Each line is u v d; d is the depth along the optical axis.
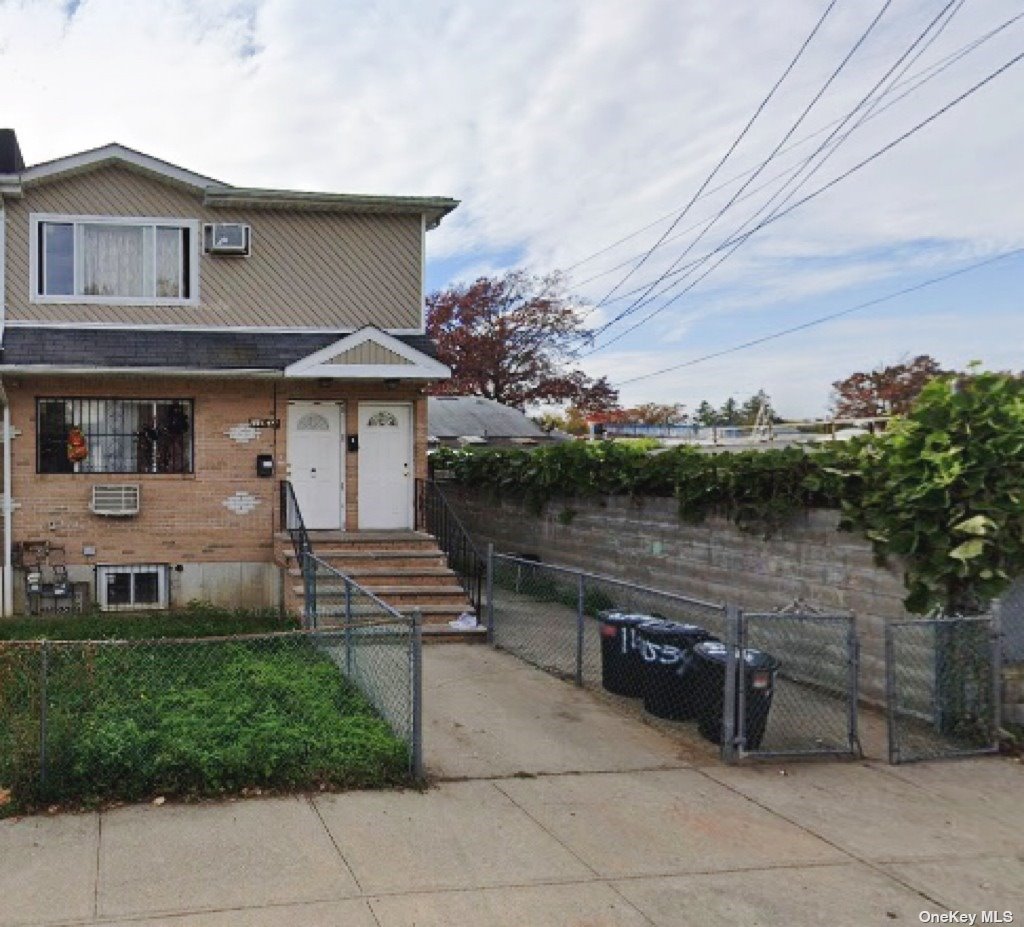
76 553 13.56
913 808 6.30
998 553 7.81
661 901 4.80
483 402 30.33
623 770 6.93
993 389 8.23
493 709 8.50
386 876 4.97
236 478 14.21
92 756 5.88
